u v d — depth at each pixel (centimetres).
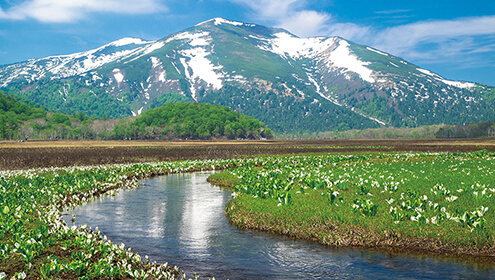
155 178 4194
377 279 1267
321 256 1498
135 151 8156
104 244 1470
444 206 1903
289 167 4150
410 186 2517
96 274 1220
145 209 2439
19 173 4031
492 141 15875
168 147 10188
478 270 1326
